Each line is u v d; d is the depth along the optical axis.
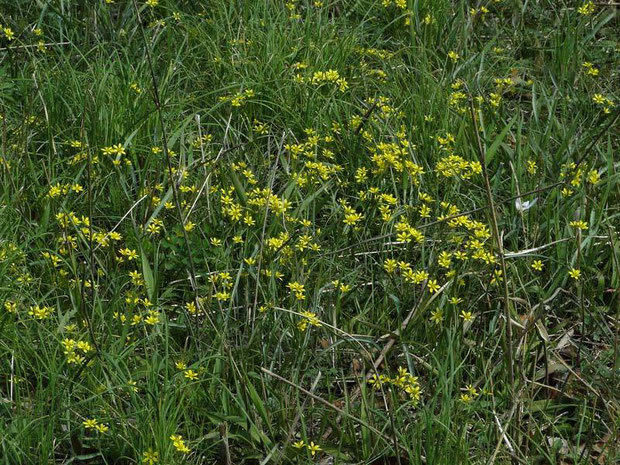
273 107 4.22
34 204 3.79
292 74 4.27
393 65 4.46
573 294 3.73
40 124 4.04
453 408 3.38
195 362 3.45
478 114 4.14
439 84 4.26
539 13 4.83
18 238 3.71
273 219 3.76
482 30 4.76
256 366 3.40
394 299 3.52
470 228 3.67
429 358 3.53
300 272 3.61
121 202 3.85
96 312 3.50
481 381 3.48
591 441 3.34
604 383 3.51
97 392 3.30
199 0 4.65
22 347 3.42
